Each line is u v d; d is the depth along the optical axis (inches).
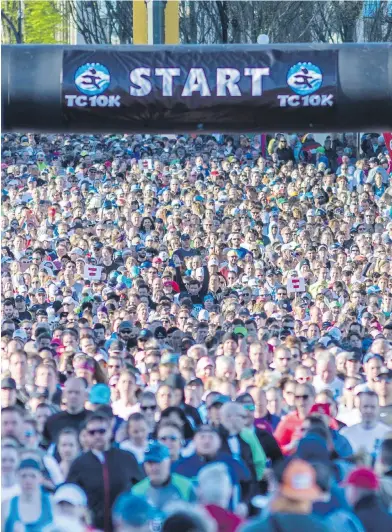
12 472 805.9
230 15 4658.0
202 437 872.3
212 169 3142.2
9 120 1206.9
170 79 1187.9
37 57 1193.4
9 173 3240.7
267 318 1699.1
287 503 684.1
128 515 714.8
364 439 976.3
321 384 1199.6
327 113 1196.5
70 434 895.1
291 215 2576.3
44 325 1531.7
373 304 1831.9
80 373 1181.7
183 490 807.7
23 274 2044.8
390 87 1182.3
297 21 4717.0
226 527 759.1
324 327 1718.8
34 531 774.5
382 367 1122.7
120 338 1521.9
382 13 4805.6
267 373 1090.7
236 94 1189.1
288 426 1013.8
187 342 1485.0
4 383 1032.8
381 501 768.3
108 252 2134.6
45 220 2490.2
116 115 1201.4
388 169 3134.8
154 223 2454.5
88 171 3125.0
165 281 1973.4
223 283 1996.8
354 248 2255.2
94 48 1196.5
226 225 2454.5
